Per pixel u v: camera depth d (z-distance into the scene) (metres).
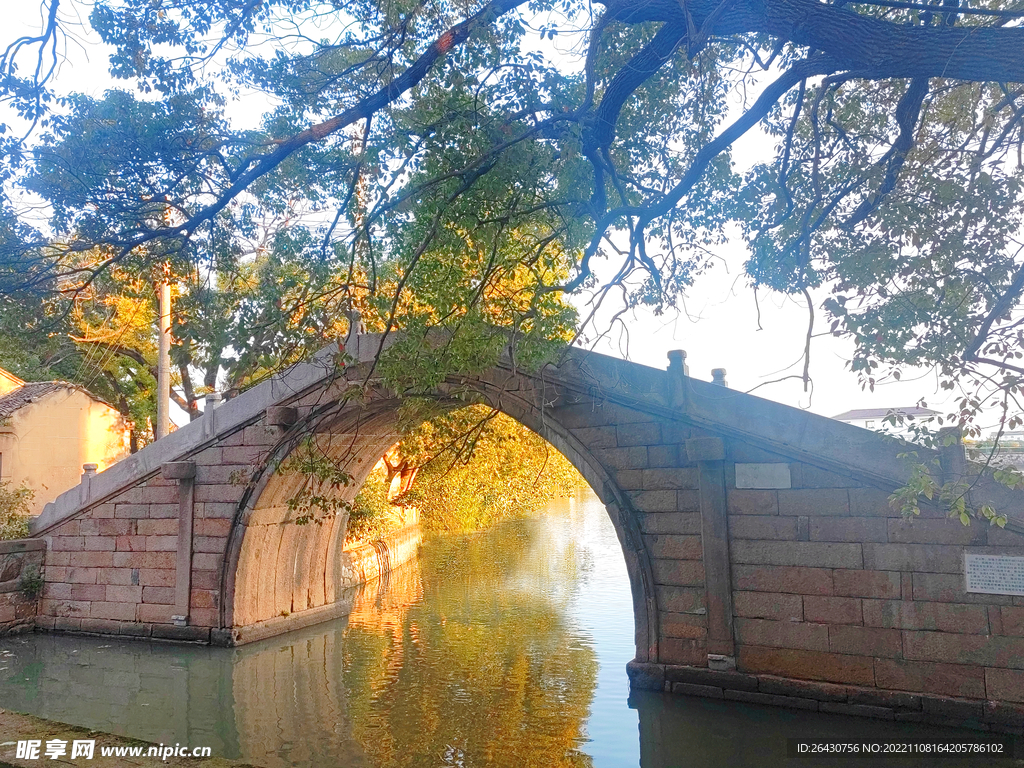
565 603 19.20
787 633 10.80
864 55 6.05
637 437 11.95
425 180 8.70
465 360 9.31
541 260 11.37
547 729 10.28
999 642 9.61
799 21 6.16
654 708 10.88
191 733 10.45
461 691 12.02
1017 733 9.38
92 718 11.15
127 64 8.62
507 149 8.27
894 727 9.89
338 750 9.68
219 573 15.18
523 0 7.77
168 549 15.67
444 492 30.44
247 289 9.69
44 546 16.84
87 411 25.64
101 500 16.34
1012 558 9.56
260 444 14.91
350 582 20.39
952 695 9.79
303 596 17.39
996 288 7.93
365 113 8.19
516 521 45.88
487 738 9.98
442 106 8.52
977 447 8.72
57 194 8.70
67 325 11.90
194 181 9.06
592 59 7.52
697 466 11.52
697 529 11.49
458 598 20.22
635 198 10.78
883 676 10.19
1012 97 8.52
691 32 6.34
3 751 4.76
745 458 11.20
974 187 8.27
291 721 10.85
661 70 9.67
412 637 15.84
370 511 22.89
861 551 10.42
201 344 9.02
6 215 8.77
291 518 16.34
